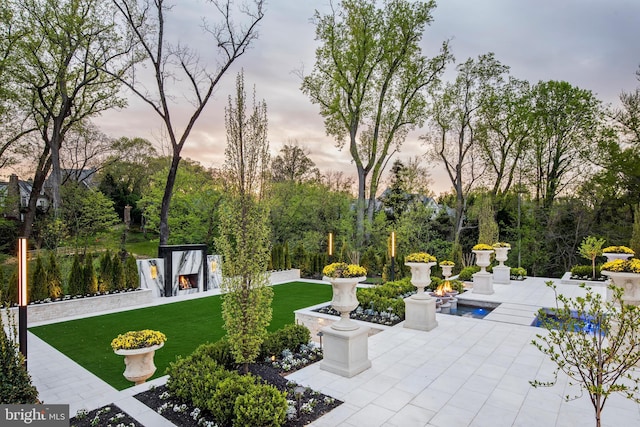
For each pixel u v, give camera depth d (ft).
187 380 14.06
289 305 36.47
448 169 69.05
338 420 12.91
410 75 62.18
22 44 43.57
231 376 13.96
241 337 14.55
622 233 56.08
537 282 43.11
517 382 16.15
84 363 21.18
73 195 55.31
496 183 68.64
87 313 33.09
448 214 71.41
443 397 14.74
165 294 40.65
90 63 48.11
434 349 20.48
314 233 66.95
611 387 9.23
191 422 12.67
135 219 86.53
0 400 11.39
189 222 63.57
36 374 19.42
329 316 26.76
